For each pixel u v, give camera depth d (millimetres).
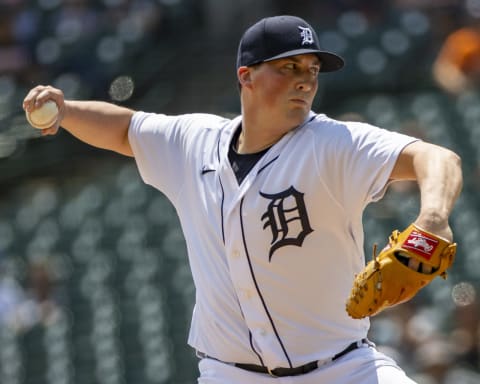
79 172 48250
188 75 51000
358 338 13109
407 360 27625
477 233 36906
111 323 35719
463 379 27203
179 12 53031
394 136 12078
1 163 48469
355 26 49781
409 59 48000
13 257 41219
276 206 12617
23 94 49438
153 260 38375
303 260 12711
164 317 35531
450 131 43062
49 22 51469
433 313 31000
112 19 51938
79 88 49188
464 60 44969
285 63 12648
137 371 34156
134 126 14156
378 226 36781
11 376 34781
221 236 13094
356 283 11148
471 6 48594
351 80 47594
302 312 12914
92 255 39750
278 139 12891
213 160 13297
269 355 13031
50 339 35344
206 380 13594
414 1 50219
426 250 10766
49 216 43438
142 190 42875
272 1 53594
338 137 12367
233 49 52188
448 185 11109
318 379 13023
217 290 13297
